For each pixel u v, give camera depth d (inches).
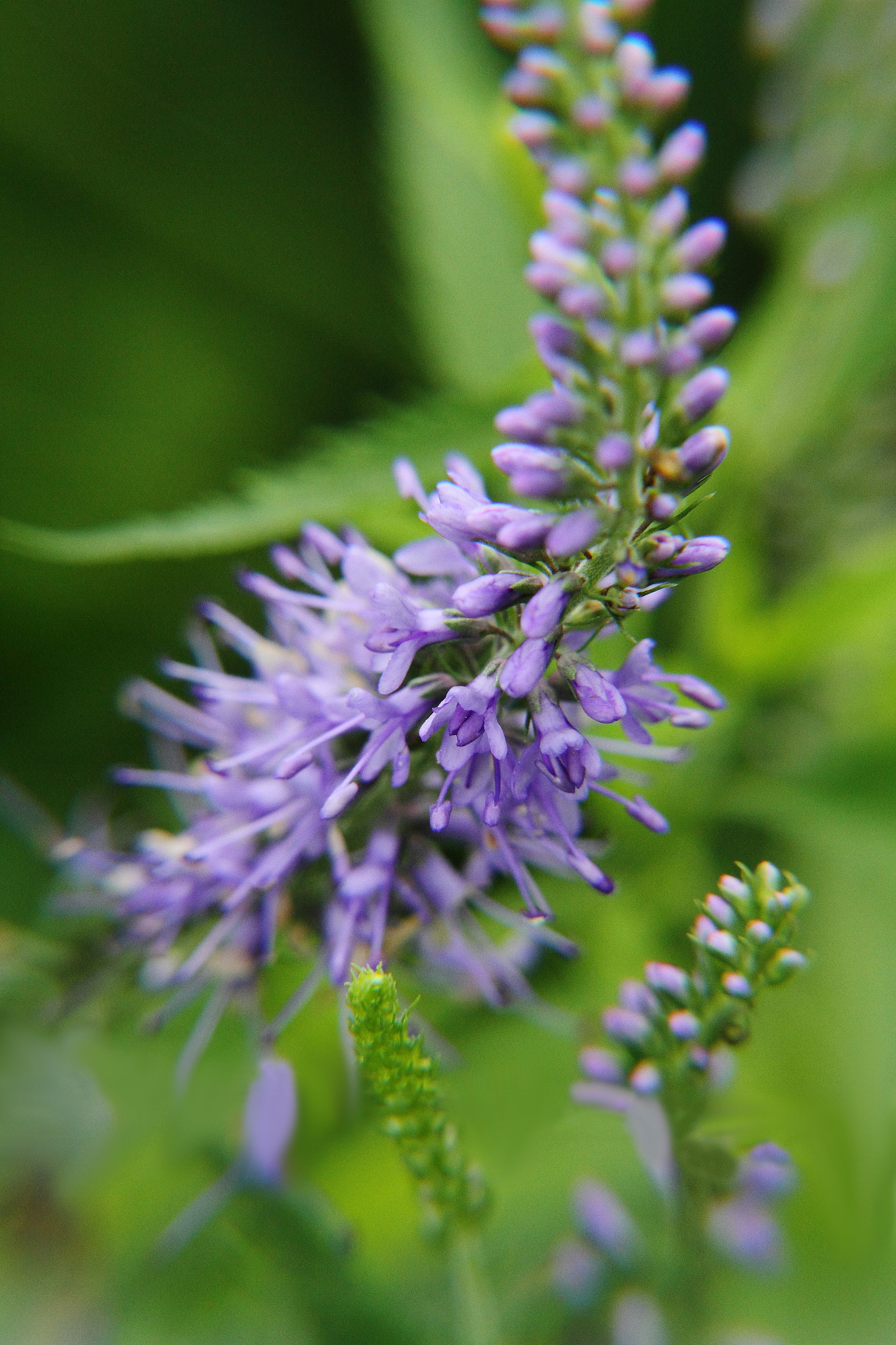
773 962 11.5
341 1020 11.9
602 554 11.0
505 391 13.3
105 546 12.7
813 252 14.5
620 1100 12.0
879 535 15.9
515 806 11.4
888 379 15.6
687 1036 11.5
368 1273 12.5
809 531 16.3
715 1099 12.1
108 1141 13.6
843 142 14.4
